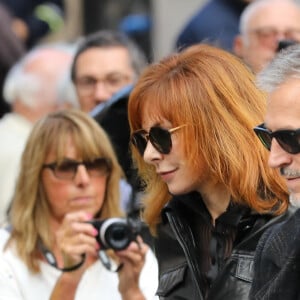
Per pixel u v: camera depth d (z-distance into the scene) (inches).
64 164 540.4
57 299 496.4
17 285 517.3
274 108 377.1
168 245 458.3
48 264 522.9
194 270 442.9
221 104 436.1
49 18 1027.9
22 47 851.4
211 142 434.6
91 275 515.8
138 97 446.0
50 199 537.6
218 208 446.9
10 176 727.1
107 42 725.9
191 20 827.4
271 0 729.6
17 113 761.6
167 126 438.9
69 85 754.2
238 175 432.1
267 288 398.9
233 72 441.7
